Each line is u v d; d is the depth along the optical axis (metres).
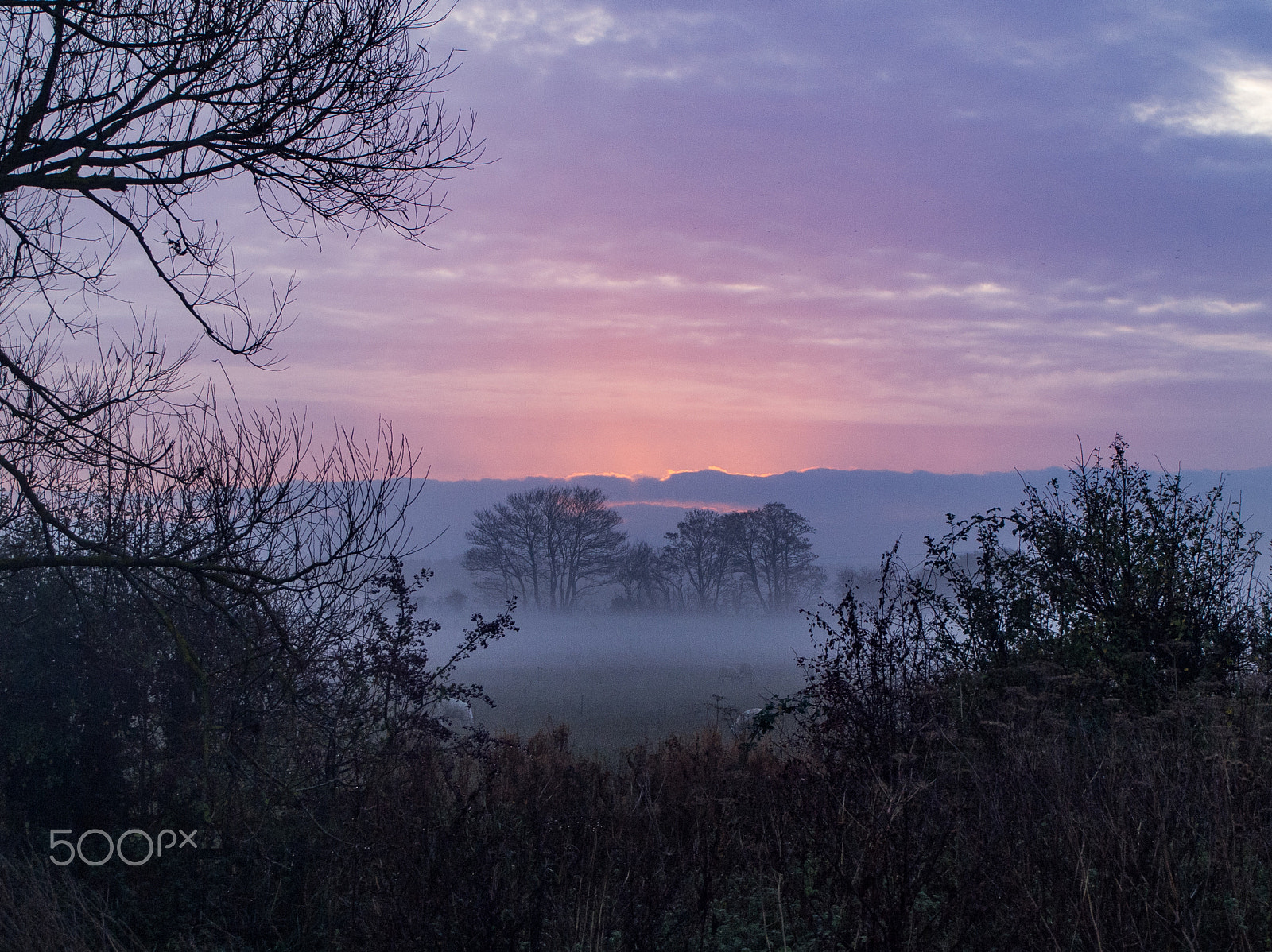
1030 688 8.44
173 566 5.64
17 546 7.02
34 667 6.98
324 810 6.61
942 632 9.25
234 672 6.83
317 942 5.95
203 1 5.65
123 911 6.21
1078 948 4.44
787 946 5.05
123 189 5.88
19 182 5.40
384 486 7.16
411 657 7.48
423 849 5.67
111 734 7.23
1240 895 4.60
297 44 5.86
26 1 5.15
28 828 6.64
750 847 6.32
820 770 7.19
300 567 6.90
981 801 5.86
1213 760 6.05
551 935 5.11
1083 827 5.12
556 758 9.62
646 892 5.21
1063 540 9.54
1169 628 8.77
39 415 5.97
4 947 5.31
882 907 4.66
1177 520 9.46
